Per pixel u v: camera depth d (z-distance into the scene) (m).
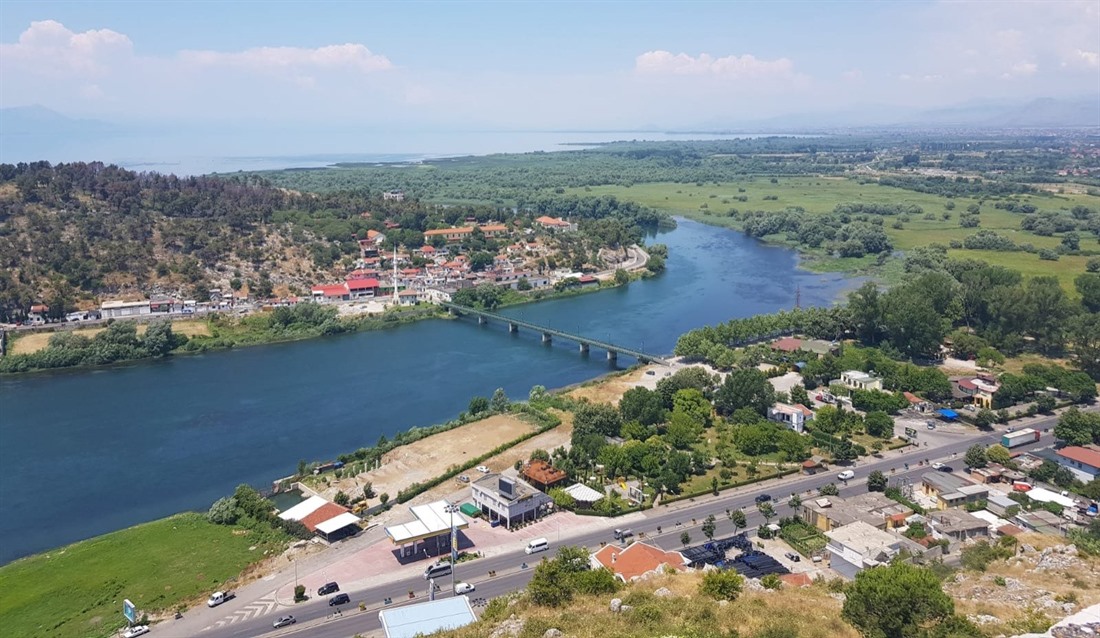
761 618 89.94
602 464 172.88
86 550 143.75
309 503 158.88
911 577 88.81
